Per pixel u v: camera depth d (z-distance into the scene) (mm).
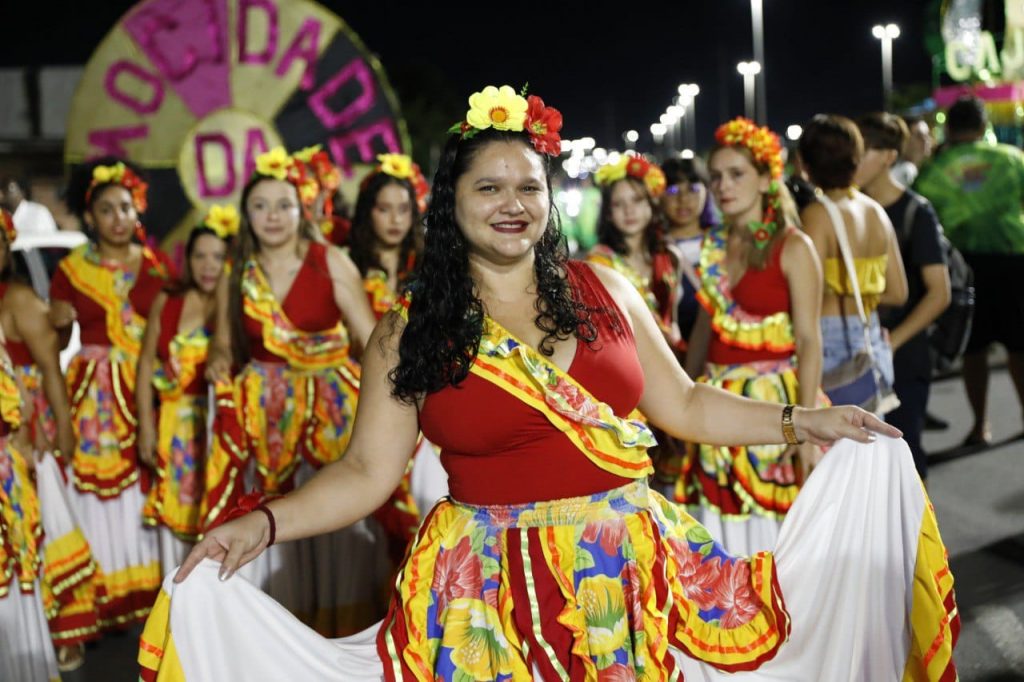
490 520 3008
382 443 3049
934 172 8523
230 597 2904
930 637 3258
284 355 5281
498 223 2932
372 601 5398
